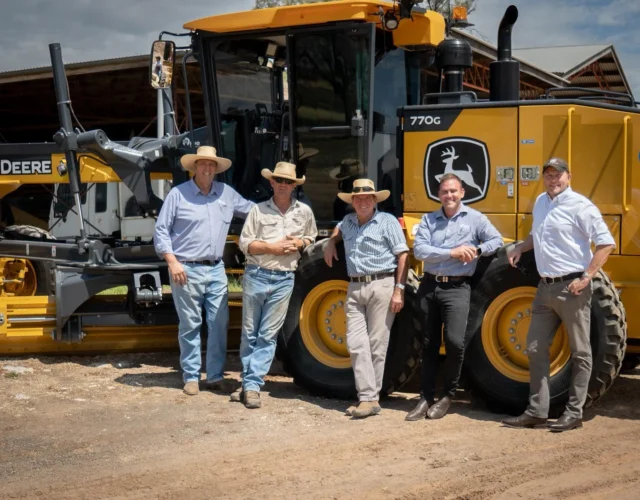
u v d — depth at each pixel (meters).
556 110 6.47
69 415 6.31
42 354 8.41
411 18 6.82
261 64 7.48
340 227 6.61
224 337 7.15
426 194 6.84
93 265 8.01
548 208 5.87
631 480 4.86
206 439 5.71
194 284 6.96
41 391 7.06
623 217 6.42
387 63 7.16
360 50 6.83
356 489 4.71
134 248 8.36
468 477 4.91
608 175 6.43
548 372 5.99
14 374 7.61
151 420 6.18
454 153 6.74
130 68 15.88
